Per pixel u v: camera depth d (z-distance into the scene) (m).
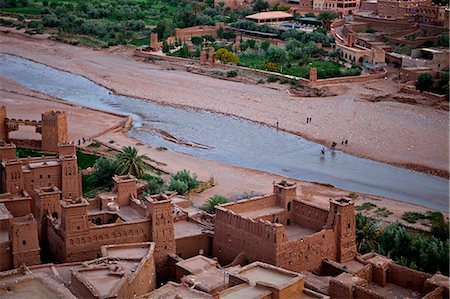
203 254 91.94
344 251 87.56
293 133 184.25
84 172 133.12
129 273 70.25
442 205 134.25
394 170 156.62
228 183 137.12
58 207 89.50
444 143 173.88
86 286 64.88
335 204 87.12
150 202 85.12
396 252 94.38
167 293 64.75
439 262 89.50
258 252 83.06
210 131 186.38
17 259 77.94
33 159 104.19
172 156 157.50
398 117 196.50
